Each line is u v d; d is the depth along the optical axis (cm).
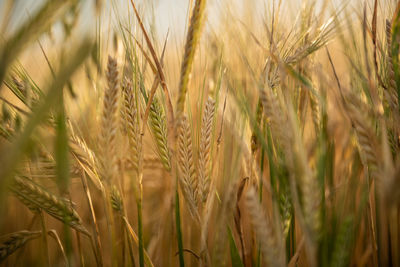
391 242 33
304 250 36
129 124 32
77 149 31
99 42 30
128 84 32
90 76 31
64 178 23
